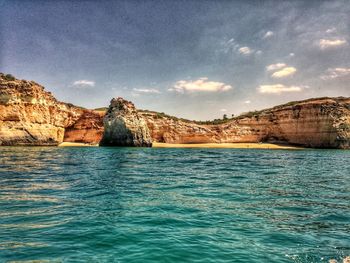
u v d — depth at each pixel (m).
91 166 26.39
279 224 8.64
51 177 18.59
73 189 14.20
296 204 11.48
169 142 94.75
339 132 80.56
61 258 5.97
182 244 6.84
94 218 8.89
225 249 6.61
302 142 87.88
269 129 96.44
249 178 19.48
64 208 10.19
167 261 5.91
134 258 6.02
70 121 87.81
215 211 10.02
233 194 13.40
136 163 30.89
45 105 74.19
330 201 12.18
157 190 14.16
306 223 8.82
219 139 98.31
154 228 7.98
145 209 10.13
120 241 6.96
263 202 11.75
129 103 82.81
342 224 8.78
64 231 7.64
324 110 83.88
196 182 17.19
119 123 77.75
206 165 29.81
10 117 65.75
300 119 88.75
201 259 6.05
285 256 6.30
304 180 18.94
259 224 8.59
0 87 65.81
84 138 89.25
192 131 97.00
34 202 11.15
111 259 5.95
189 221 8.73
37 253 6.21
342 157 47.81
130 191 13.77
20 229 7.79
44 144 71.81
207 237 7.36
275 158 43.34
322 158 44.81
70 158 35.97
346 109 85.38
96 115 92.88
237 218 9.19
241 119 101.75
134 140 79.06
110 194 12.94
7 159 32.12
